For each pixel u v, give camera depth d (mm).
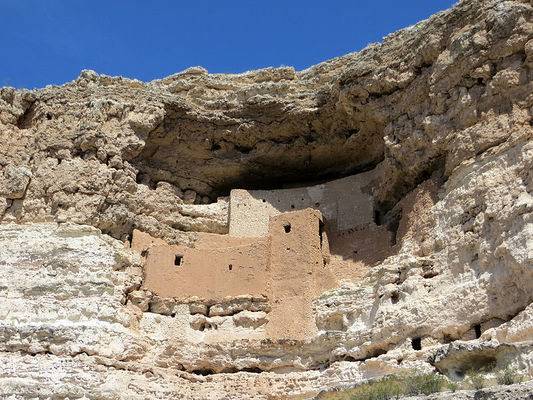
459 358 21031
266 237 30562
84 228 30266
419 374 21797
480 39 27516
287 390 27000
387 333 25984
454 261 25953
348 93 31109
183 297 29938
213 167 35031
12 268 29391
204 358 28328
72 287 28828
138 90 33812
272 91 33781
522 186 24828
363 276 29203
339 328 28000
